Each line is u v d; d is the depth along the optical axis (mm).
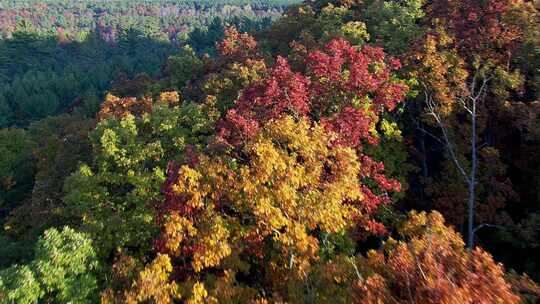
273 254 15742
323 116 21891
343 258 13883
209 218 14938
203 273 16234
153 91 42500
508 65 25016
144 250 18844
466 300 10227
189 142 25812
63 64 121812
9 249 26281
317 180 15750
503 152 26484
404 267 11859
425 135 30484
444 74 25219
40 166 37312
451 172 24594
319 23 39781
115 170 24562
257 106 21844
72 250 14570
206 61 43625
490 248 23812
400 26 31078
